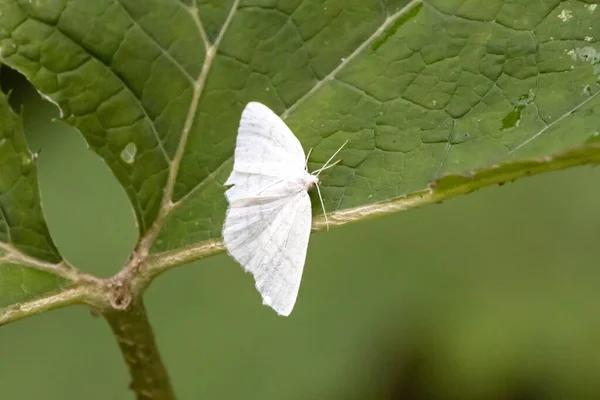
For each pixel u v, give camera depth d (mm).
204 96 317
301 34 316
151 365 321
